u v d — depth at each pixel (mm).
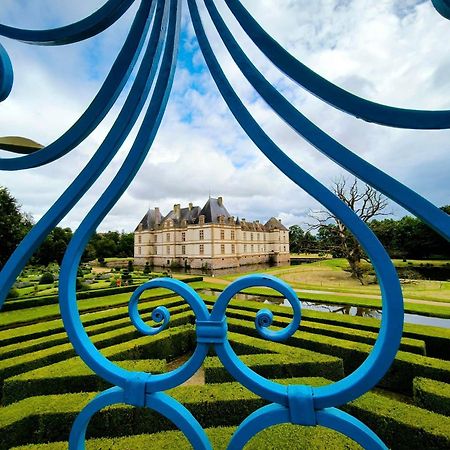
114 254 70750
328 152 923
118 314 9648
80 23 1129
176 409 992
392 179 863
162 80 1121
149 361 5246
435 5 915
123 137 1130
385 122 926
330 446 2838
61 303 1071
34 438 3732
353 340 7281
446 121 882
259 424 916
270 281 1016
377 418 3707
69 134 1130
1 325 10180
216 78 1094
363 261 29812
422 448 3406
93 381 4910
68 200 1116
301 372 5395
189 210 55688
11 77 1126
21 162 1188
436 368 5473
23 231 24312
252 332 8000
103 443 2984
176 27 1154
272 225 67188
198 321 1014
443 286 21078
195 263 50500
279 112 987
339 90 958
